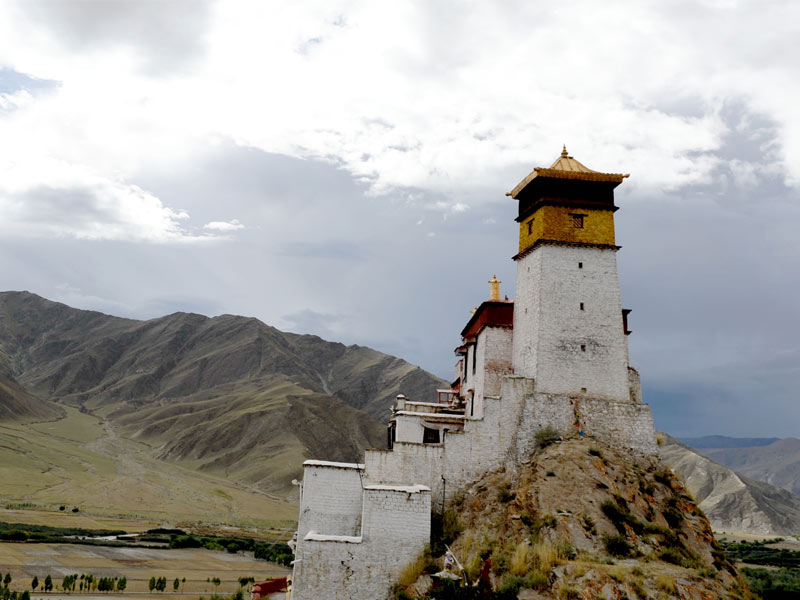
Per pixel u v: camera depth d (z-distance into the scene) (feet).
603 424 138.72
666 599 95.91
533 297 146.92
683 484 135.54
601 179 149.38
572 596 98.17
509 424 138.62
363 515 118.83
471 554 116.06
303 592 114.83
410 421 148.87
